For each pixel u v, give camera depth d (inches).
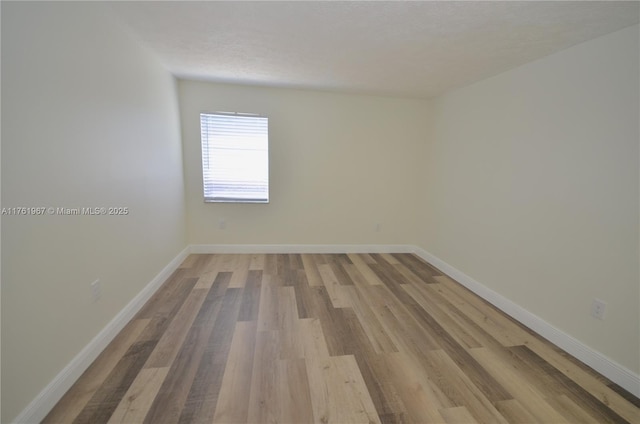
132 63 80.8
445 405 55.1
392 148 144.3
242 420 50.4
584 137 70.1
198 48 86.0
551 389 60.2
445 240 128.3
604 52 65.7
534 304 83.7
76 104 58.0
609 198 64.9
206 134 130.0
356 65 95.8
